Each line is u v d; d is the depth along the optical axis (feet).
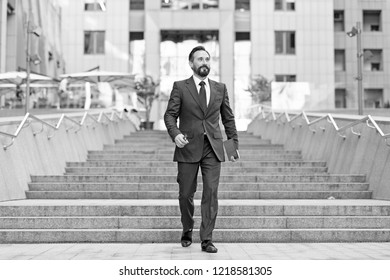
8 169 27.86
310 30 126.93
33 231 20.52
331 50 126.52
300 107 105.81
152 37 123.03
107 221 21.50
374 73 136.36
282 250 18.57
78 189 29.53
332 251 18.30
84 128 44.88
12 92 77.46
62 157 36.91
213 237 20.72
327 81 125.80
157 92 115.44
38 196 28.37
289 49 127.13
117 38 124.88
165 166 37.24
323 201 26.37
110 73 76.59
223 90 19.12
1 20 80.53
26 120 31.30
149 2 124.26
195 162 18.33
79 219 21.49
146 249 18.78
